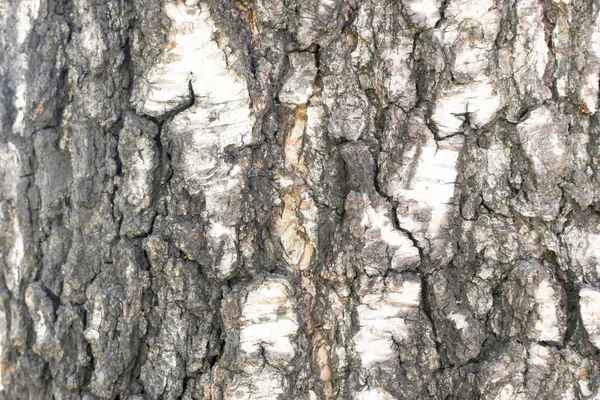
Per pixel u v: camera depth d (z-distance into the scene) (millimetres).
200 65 594
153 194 610
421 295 601
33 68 635
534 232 593
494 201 594
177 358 608
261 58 603
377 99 597
